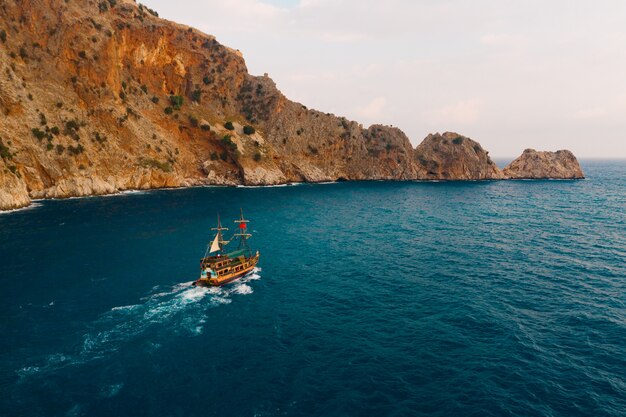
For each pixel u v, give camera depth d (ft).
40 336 116.47
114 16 540.11
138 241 227.40
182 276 171.12
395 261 198.08
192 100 615.98
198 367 101.45
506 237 253.24
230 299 147.84
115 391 91.15
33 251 200.44
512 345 111.96
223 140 565.12
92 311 134.72
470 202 426.10
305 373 98.78
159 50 583.99
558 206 393.09
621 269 182.39
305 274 177.78
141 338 116.78
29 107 376.48
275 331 121.80
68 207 327.47
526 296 149.28
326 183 652.89
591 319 128.57
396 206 395.14
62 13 443.73
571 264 191.01
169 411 84.43
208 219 299.17
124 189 440.45
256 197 443.73
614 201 428.56
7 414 82.33
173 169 507.30
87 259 190.70
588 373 98.22
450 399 88.63
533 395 89.71
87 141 419.13
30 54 414.62
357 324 126.52
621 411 84.07
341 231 272.51
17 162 346.95
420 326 124.57
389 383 94.58
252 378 96.63
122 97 489.26
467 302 143.64
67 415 82.64
